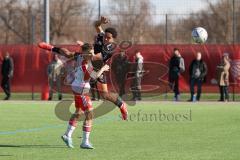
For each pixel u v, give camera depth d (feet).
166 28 311.27
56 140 131.44
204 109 211.82
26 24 431.84
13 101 254.88
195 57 273.13
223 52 270.87
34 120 174.81
